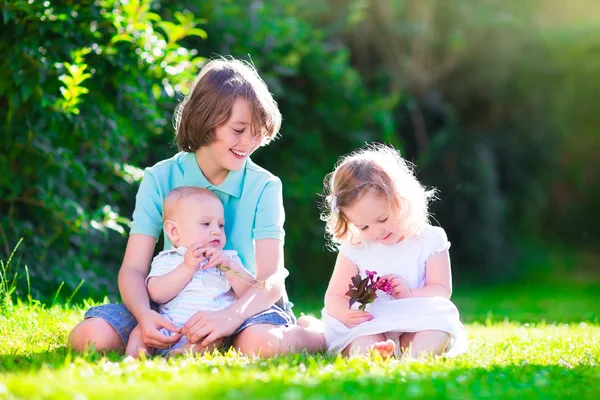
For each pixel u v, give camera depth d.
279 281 3.95
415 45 15.47
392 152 4.55
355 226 4.06
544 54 16.72
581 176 17.81
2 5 5.95
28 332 4.17
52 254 6.76
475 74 16.34
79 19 6.45
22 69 6.18
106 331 3.71
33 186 6.62
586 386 2.98
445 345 3.79
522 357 3.93
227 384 2.63
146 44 6.73
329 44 14.04
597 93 17.06
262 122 3.94
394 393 2.57
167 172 4.23
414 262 4.13
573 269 16.14
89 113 6.61
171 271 3.84
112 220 6.90
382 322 3.81
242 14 10.47
